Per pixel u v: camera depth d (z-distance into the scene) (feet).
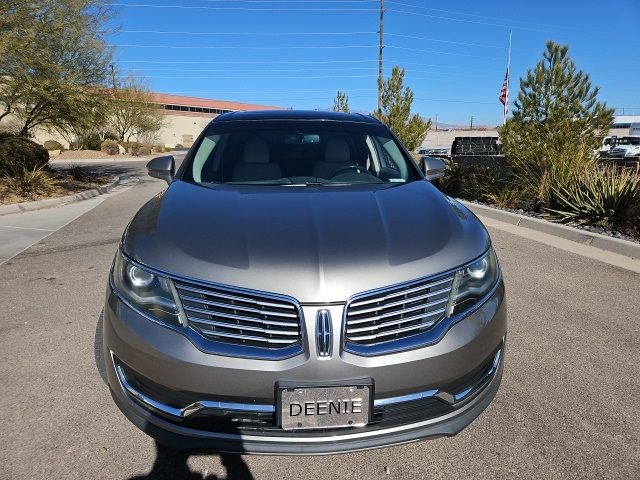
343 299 6.80
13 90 40.78
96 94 46.85
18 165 43.11
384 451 8.25
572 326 13.00
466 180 36.60
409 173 11.70
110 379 7.73
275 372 6.63
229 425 6.95
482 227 9.05
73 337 12.39
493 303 7.84
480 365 7.50
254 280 6.88
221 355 6.72
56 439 8.48
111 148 120.06
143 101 144.87
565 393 9.88
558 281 16.60
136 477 7.66
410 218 8.39
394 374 6.80
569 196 26.53
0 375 10.55
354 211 8.52
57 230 25.99
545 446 8.32
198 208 8.70
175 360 6.79
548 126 33.88
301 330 6.73
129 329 7.19
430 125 72.74
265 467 7.91
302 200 9.06
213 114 280.72
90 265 18.84
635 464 7.90
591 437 8.54
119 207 34.50
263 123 12.85
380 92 73.56
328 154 11.75
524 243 22.16
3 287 16.30
